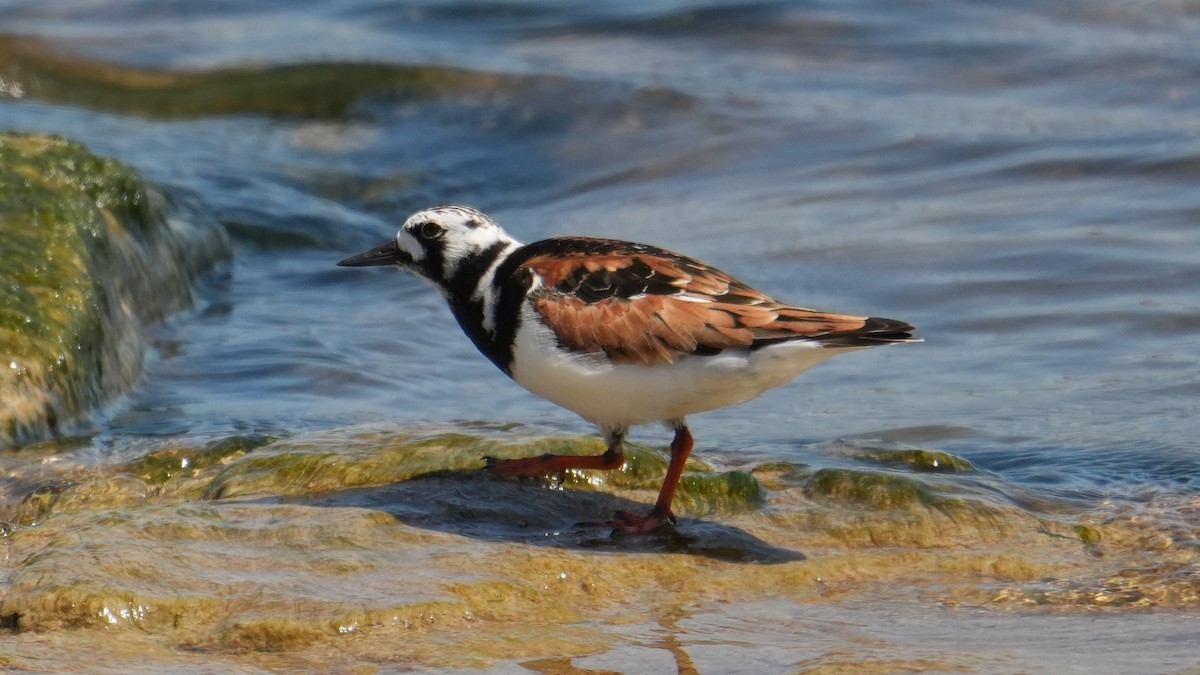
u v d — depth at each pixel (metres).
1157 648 8.24
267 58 26.39
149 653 8.04
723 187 21.47
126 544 9.18
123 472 11.71
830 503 10.79
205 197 20.53
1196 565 9.64
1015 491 11.22
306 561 9.12
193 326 16.70
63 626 8.30
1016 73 24.56
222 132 24.28
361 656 8.05
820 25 26.70
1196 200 19.22
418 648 8.13
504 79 24.91
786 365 9.45
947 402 14.00
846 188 20.83
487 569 9.14
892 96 24.12
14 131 16.50
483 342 10.45
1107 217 18.88
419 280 18.61
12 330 13.04
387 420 13.47
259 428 13.01
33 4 29.56
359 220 21.23
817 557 9.81
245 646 8.14
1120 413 13.41
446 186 22.73
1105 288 16.69
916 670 7.90
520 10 28.44
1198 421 13.06
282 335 16.31
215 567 8.98
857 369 15.17
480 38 27.47
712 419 13.77
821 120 23.20
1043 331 15.78
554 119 24.08
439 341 16.28
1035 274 17.20
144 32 28.06
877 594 9.30
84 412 13.31
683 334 9.48
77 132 23.28
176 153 22.75
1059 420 13.31
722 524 10.34
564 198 22.08
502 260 10.35
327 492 10.73
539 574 9.22
